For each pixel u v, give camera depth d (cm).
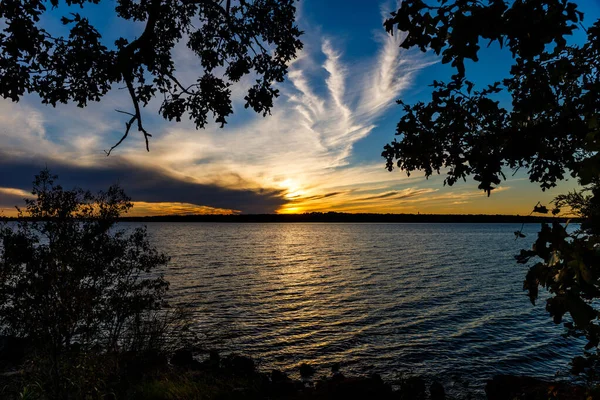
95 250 718
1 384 759
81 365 691
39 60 565
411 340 1831
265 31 737
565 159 271
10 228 655
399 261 5497
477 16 184
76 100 625
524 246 8494
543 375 1403
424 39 212
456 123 276
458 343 1778
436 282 3559
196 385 889
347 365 1515
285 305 2589
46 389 679
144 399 769
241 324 2078
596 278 149
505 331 1967
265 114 760
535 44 189
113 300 770
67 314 659
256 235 15950
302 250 7812
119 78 595
